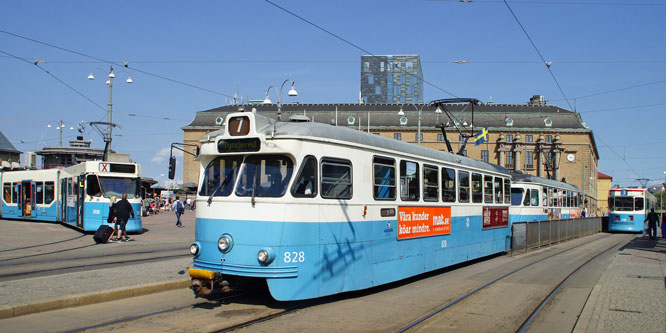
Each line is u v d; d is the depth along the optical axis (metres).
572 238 29.52
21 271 12.94
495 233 17.12
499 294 10.77
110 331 7.46
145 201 48.25
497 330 7.81
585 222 33.94
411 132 85.38
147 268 12.65
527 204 23.89
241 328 7.76
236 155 9.30
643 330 7.43
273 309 8.98
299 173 8.84
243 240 8.76
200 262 9.17
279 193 8.75
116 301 9.49
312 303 9.57
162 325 7.82
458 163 14.27
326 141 9.30
